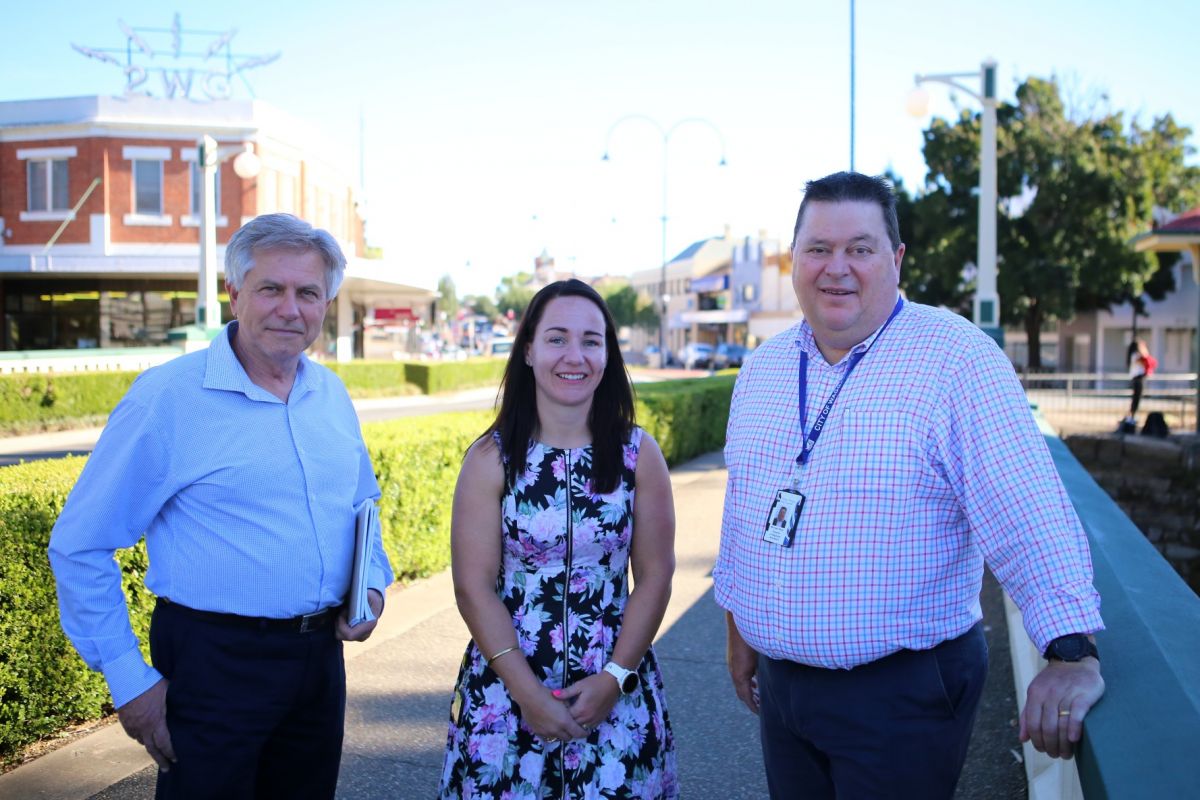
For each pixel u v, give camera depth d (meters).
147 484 2.50
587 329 2.75
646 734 2.75
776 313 63.66
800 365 2.52
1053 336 42.31
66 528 2.44
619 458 2.80
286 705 2.61
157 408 2.49
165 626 2.55
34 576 3.91
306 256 2.62
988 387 2.22
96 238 28.16
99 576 2.45
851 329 2.39
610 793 2.64
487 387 36.22
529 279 111.62
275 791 2.80
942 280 37.03
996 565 2.22
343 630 2.72
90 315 28.84
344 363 28.86
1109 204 35.44
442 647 5.34
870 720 2.31
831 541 2.31
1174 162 38.53
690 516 9.33
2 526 3.79
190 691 2.53
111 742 4.05
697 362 55.03
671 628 5.75
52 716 4.08
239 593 2.54
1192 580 11.47
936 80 14.33
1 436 18.16
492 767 2.68
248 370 2.67
